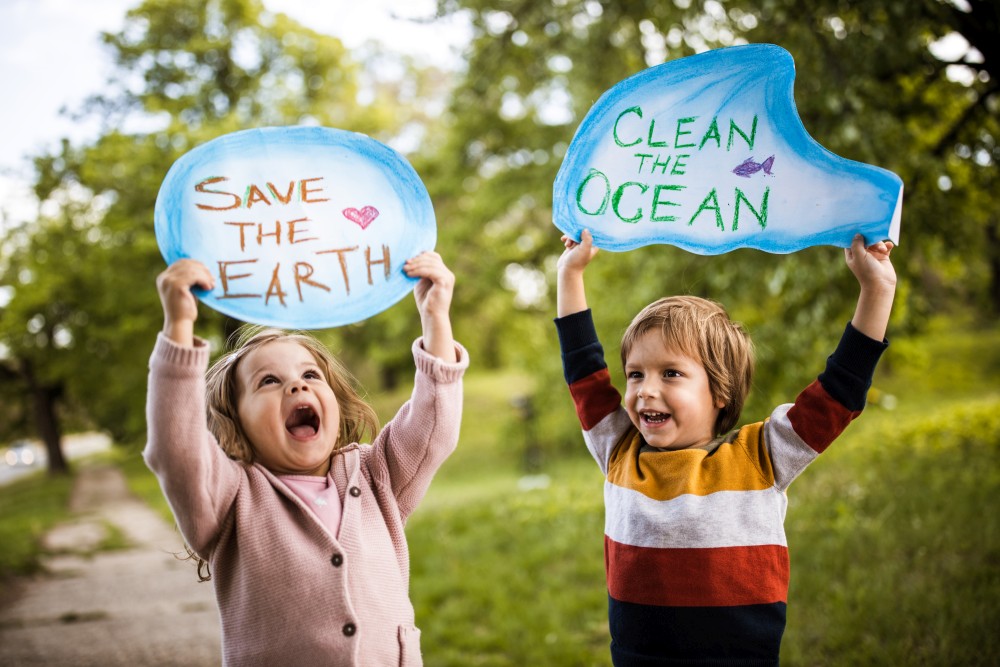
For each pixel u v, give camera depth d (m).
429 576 5.82
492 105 12.59
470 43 7.10
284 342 1.99
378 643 1.77
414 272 1.88
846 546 4.60
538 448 16.73
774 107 1.94
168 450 1.64
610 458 2.12
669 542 1.83
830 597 3.93
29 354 24.03
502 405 24.53
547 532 6.69
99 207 19.47
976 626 3.29
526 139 13.57
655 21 6.08
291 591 1.73
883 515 5.03
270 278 1.82
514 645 4.28
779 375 6.91
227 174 1.83
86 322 22.02
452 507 9.02
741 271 6.32
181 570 8.32
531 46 7.49
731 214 1.97
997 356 16.80
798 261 5.68
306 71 19.64
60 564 9.39
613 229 2.06
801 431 1.88
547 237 14.55
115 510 16.44
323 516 1.84
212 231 1.80
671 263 7.05
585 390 2.19
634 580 1.86
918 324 6.40
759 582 1.80
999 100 5.45
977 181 6.06
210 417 1.99
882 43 4.77
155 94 18.25
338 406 2.05
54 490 23.08
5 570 8.73
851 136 4.79
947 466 6.41
